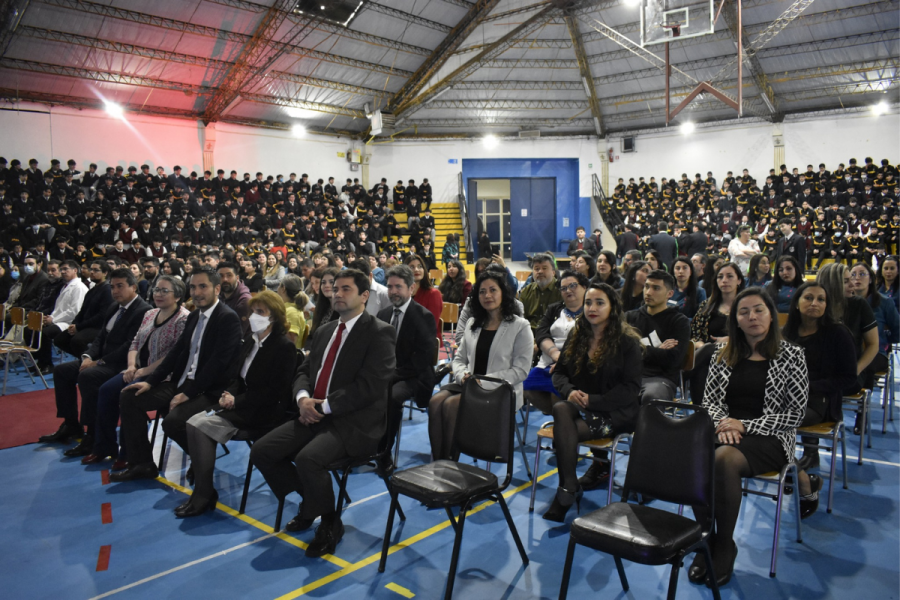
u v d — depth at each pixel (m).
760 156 18.62
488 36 16.30
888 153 16.88
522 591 2.61
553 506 3.32
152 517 3.46
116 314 4.81
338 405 3.08
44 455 4.57
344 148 19.64
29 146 13.64
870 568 2.74
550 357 4.15
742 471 2.69
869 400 4.43
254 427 3.67
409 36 15.88
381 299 5.38
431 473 2.72
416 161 20.44
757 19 15.05
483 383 3.77
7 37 11.63
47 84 13.46
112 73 13.77
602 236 20.14
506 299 3.92
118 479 4.02
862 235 14.70
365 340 3.25
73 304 7.01
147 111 15.32
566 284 4.12
